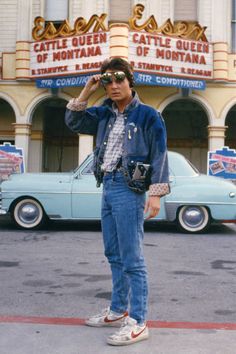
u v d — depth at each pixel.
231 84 16.83
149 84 15.41
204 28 16.22
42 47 16.20
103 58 14.88
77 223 11.73
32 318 4.17
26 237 9.44
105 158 3.67
